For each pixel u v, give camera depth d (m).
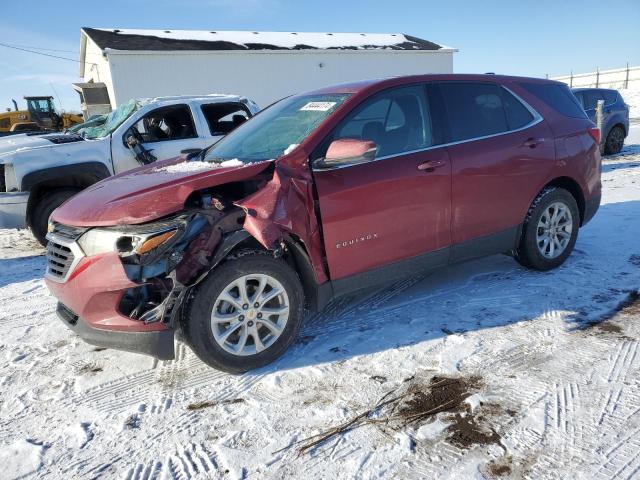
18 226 6.10
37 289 5.01
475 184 3.76
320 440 2.42
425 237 3.60
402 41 28.86
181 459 2.36
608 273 4.20
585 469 2.12
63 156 6.29
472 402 2.61
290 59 23.66
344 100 3.52
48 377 3.20
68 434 2.60
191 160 4.04
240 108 7.66
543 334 3.28
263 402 2.77
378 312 3.79
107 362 3.34
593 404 2.54
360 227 3.29
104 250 2.78
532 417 2.47
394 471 2.19
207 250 2.87
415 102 3.70
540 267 4.30
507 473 2.13
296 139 3.38
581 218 4.57
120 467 2.34
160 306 2.81
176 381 3.04
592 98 12.02
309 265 3.18
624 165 10.23
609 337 3.18
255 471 2.25
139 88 20.77
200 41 23.17
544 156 4.12
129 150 6.74
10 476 2.32
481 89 4.03
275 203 2.98
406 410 2.60
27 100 24.98
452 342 3.25
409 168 3.46
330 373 3.00
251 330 3.05
